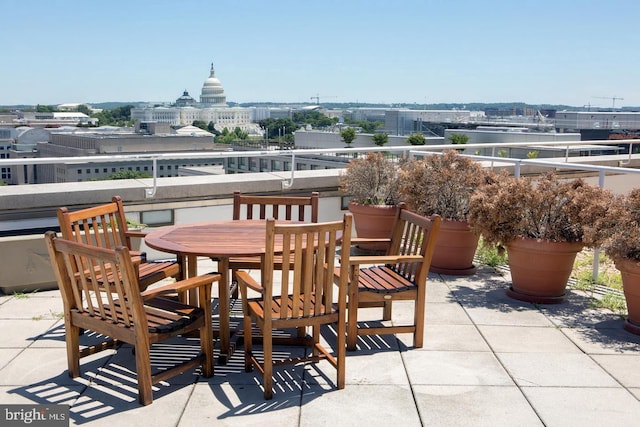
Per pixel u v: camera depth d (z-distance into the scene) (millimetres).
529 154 10500
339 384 3445
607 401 3311
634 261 4246
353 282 3936
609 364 3818
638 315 4387
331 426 3016
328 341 4246
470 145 7793
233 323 4566
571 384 3525
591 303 5000
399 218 4477
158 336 3248
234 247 3738
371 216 6504
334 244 3334
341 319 3414
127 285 3041
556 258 4922
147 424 3033
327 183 7262
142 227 5723
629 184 9961
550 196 4938
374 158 6762
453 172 5887
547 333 4363
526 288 5125
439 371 3701
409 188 6074
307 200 4977
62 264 3436
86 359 3881
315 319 3385
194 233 4219
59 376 3613
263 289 3289
